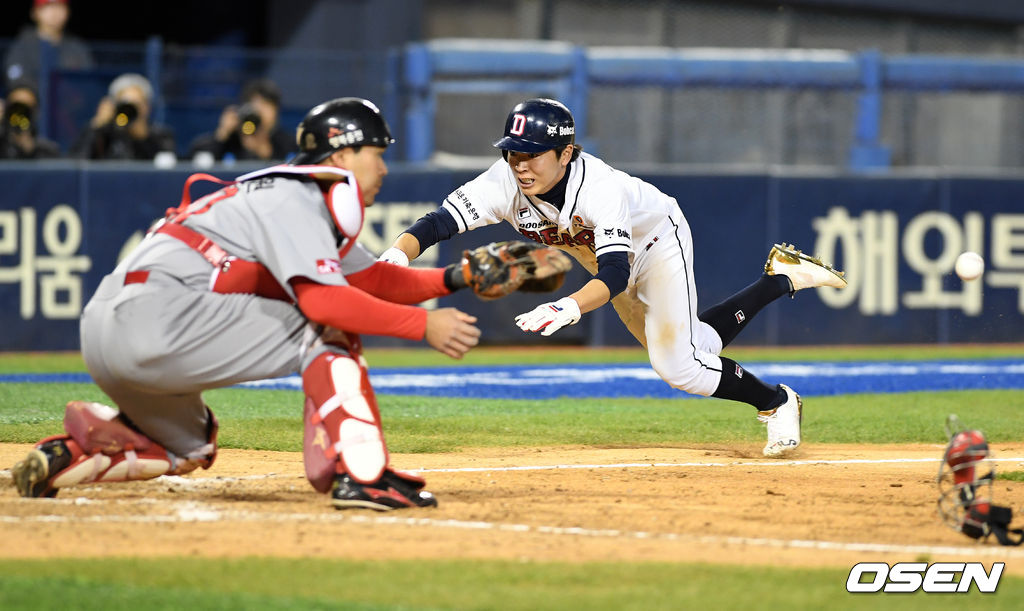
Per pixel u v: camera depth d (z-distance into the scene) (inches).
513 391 1264.8
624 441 903.7
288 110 1951.3
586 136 2171.5
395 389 1270.9
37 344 1611.7
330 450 573.3
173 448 603.5
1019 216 1800.0
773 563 491.2
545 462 787.4
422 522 555.5
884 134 2447.1
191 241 557.3
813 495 655.1
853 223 1756.9
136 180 1620.3
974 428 981.8
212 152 1747.0
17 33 2896.2
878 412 1096.2
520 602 430.6
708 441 911.7
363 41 2728.8
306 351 570.9
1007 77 2301.9
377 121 576.4
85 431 583.5
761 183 1723.7
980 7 3006.9
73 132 1879.9
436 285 594.9
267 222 542.6
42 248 1609.3
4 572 460.1
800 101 2474.2
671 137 2454.5
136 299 542.0
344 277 586.6
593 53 2171.5
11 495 612.7
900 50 2989.7
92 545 504.7
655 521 571.8
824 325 1760.6
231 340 551.8
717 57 2220.7
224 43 2908.5
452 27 2763.3
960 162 2541.8
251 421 975.6
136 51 1941.4
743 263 1723.7
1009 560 503.2
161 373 547.5
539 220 736.3
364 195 584.7
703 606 430.3
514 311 1744.6
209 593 435.2
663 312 758.5
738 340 1745.8
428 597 435.5
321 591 441.7
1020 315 1804.9
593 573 469.1
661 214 743.1
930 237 1780.3
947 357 1642.5
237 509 584.1
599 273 669.3
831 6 2913.4
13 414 1003.3
